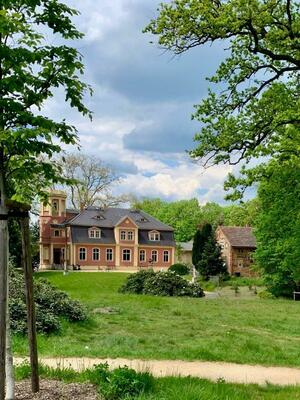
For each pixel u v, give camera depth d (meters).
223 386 7.61
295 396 7.62
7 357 5.98
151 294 33.31
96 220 70.75
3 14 5.28
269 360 11.45
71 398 6.34
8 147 5.48
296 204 35.75
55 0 5.75
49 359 10.28
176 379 7.66
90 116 6.22
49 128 5.26
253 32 13.11
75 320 16.38
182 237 103.19
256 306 27.88
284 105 13.98
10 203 5.80
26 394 6.45
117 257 70.69
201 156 14.22
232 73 14.21
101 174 67.44
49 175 5.82
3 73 5.59
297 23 13.23
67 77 5.84
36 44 5.76
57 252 69.56
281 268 37.44
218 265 55.69
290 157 13.59
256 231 39.69
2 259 5.67
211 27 12.83
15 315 13.43
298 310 26.09
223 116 14.24
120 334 14.91
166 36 13.24
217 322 19.14
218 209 107.31
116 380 6.69
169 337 14.71
